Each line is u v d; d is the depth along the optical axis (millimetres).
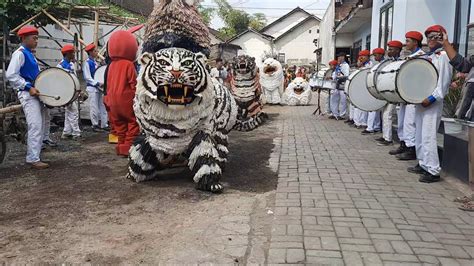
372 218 4332
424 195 5133
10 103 8016
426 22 9875
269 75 16375
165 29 5363
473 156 5156
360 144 8422
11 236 3881
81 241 3779
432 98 5461
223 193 5172
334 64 12359
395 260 3422
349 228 4066
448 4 9562
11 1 10469
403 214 4461
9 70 6102
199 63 5039
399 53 7383
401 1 10516
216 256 3486
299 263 3369
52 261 3414
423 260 3424
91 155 7289
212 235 3891
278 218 4324
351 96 8391
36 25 11656
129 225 4145
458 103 6488
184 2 5441
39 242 3758
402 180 5781
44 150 7664
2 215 4398
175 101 4844
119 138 7090
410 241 3783
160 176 5910
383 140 8422
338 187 5430
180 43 5391
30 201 4844
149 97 4957
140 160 5500
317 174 6066
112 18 13070
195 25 5430
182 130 5113
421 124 5855
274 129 10484
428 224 4188
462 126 5762
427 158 5715
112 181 5652
